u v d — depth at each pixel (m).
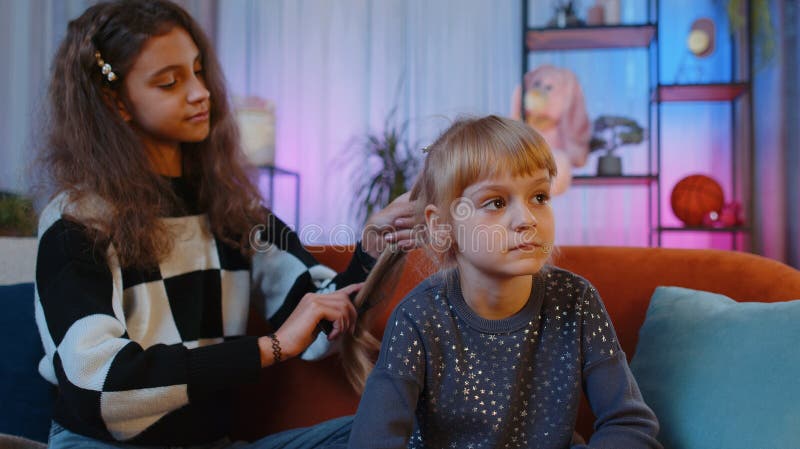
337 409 1.11
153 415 0.79
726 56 3.26
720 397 0.74
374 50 3.51
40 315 0.80
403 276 1.09
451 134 0.74
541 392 0.73
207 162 1.04
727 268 1.02
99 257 0.83
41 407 0.98
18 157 2.43
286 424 1.11
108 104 0.91
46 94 0.97
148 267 0.89
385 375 0.71
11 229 1.40
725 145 3.33
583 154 3.20
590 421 0.99
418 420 0.76
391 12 3.50
